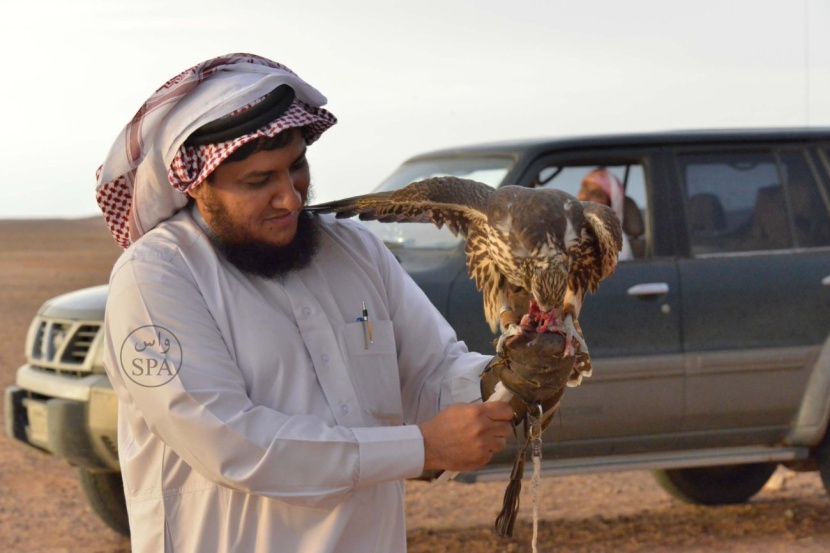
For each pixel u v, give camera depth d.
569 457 7.02
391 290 3.41
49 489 8.97
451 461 2.92
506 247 3.60
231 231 3.01
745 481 8.46
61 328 7.06
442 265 6.88
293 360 3.02
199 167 2.98
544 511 8.43
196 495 2.99
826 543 7.41
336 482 2.86
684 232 7.32
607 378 6.96
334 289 3.20
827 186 7.73
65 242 62.31
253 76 2.94
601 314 6.98
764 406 7.27
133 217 3.18
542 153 7.21
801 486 9.20
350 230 3.37
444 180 3.78
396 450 2.90
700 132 7.61
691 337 7.13
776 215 7.59
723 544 7.41
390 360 3.22
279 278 3.07
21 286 29.05
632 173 7.43
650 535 7.67
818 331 7.34
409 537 7.72
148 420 2.90
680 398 7.12
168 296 2.92
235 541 2.96
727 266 7.27
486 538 7.66
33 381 7.01
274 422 2.86
